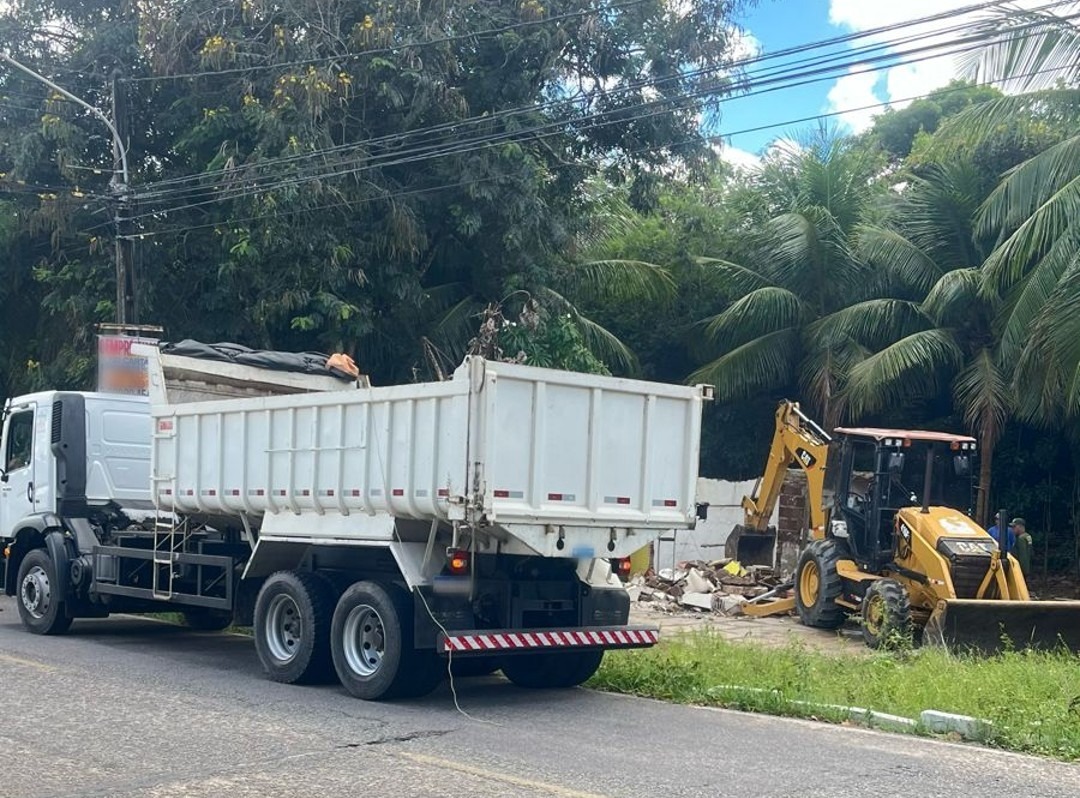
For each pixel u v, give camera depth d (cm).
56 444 1359
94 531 1357
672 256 2680
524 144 2053
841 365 2339
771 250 2492
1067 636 1330
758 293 2419
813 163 2512
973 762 785
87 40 2152
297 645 1040
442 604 941
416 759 756
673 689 1041
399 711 936
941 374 2355
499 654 954
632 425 996
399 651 948
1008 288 2173
